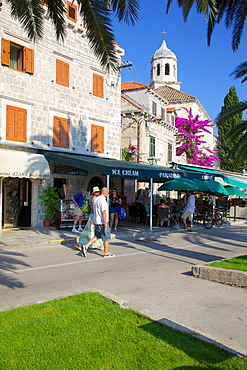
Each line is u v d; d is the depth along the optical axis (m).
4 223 15.30
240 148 15.67
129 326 4.14
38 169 13.62
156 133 24.67
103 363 3.28
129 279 6.90
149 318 4.41
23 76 14.79
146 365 3.26
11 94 14.29
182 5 10.83
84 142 17.73
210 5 11.04
